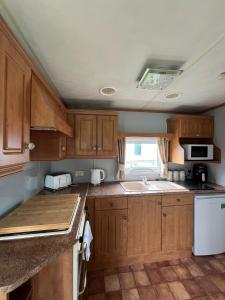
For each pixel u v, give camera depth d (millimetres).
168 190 2344
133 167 2943
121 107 2766
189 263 2246
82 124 2406
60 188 2316
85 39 1114
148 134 2740
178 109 2898
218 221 2391
